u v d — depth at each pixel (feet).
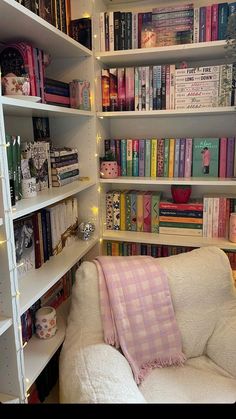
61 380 3.81
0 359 3.47
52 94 4.87
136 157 6.07
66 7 5.03
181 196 5.86
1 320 3.25
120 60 5.79
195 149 5.77
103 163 5.89
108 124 6.51
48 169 5.03
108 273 4.44
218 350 4.53
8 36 4.21
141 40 5.35
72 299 4.58
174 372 4.40
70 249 5.35
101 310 4.32
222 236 5.75
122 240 5.92
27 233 4.34
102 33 5.49
